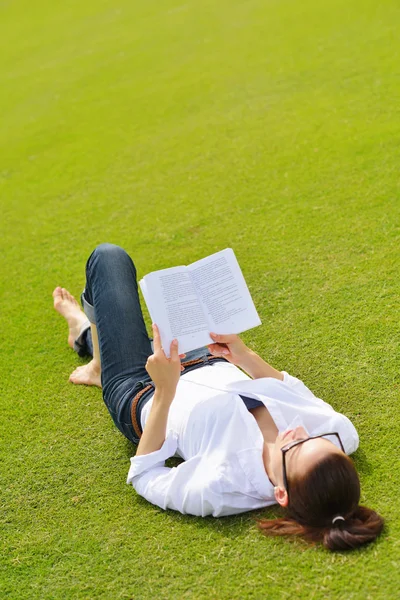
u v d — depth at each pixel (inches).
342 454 84.0
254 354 103.7
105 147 266.1
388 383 116.0
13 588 93.0
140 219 199.6
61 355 146.5
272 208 186.5
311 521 84.4
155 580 89.3
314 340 131.7
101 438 117.8
